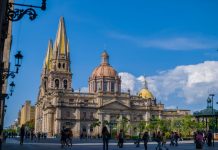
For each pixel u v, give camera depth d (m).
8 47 41.25
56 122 159.00
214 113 68.31
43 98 187.38
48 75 188.75
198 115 70.50
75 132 161.12
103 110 167.50
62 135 47.34
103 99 169.12
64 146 49.28
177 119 156.38
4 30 22.73
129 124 170.12
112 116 168.62
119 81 183.62
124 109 171.25
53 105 163.62
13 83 44.09
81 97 169.75
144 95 195.75
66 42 187.25
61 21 188.12
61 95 165.12
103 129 36.97
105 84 180.62
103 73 182.00
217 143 68.06
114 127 163.12
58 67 182.62
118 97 171.75
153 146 61.25
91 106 166.62
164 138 44.91
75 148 47.81
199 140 46.78
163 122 158.75
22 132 52.09
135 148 51.84
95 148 49.22
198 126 137.25
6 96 41.09
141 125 164.75
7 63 40.91
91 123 164.88
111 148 50.81
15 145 51.69
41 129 188.38
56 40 188.00
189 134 148.50
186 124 149.50
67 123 160.38
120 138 53.34
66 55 185.00
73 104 163.25
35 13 19.50
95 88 181.62
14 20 19.22
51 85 179.75
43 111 177.50
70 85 182.25
